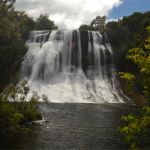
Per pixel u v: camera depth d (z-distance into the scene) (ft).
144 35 140.56
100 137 27.35
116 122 39.75
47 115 46.24
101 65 149.89
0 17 43.11
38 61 132.98
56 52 140.56
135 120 7.50
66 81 126.82
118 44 164.66
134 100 109.81
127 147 22.70
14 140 24.11
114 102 103.35
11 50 37.88
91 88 122.01
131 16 181.88
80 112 54.60
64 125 35.29
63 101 98.68
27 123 34.88
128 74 8.68
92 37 155.74
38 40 150.41
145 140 26.09
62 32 151.53
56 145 22.79
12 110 30.25
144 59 9.25
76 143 23.97
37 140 24.61
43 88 112.88
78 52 149.28
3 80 35.01
